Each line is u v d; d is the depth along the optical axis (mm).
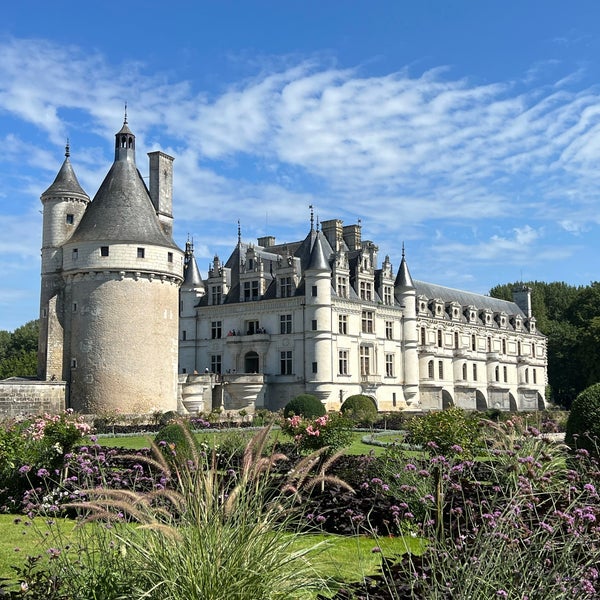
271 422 8164
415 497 12281
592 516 7566
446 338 82875
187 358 69438
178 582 6434
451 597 6617
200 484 7340
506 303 101875
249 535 6754
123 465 18422
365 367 66812
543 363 102000
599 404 19047
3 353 105375
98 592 6742
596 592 7055
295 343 62781
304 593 6992
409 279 73688
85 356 48250
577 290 119312
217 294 68750
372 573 9719
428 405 76562
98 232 48719
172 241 52188
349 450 28594
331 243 69812
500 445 14078
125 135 51312
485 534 7168
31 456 15672
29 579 7387
